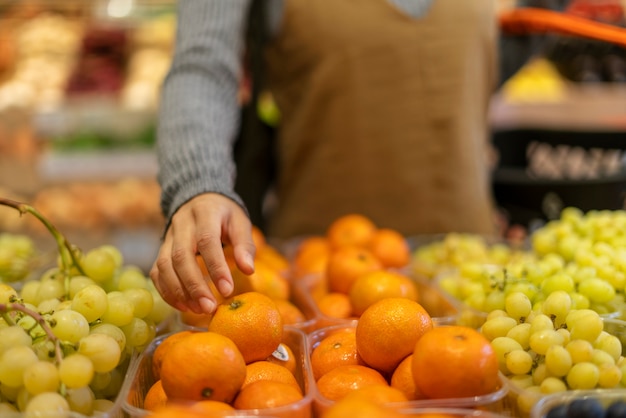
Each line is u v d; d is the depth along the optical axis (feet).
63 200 7.95
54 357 2.12
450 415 2.02
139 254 7.74
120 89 8.02
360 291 2.96
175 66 3.91
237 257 2.65
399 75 5.01
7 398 2.18
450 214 5.15
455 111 5.04
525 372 2.28
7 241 3.48
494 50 5.29
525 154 6.75
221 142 3.43
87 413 2.14
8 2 9.52
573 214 3.57
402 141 5.09
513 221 5.68
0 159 7.63
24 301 2.69
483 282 2.93
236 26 4.20
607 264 2.94
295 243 4.53
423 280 3.49
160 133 3.50
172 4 9.59
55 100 7.70
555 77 9.07
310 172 5.33
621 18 6.67
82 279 2.66
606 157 6.24
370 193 5.21
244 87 5.93
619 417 1.98
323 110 5.15
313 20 4.97
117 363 2.22
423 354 2.12
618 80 8.30
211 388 2.08
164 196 3.17
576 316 2.35
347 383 2.24
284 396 2.09
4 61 8.46
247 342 2.35
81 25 9.37
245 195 5.33
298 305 3.34
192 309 2.59
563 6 5.46
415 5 4.99
